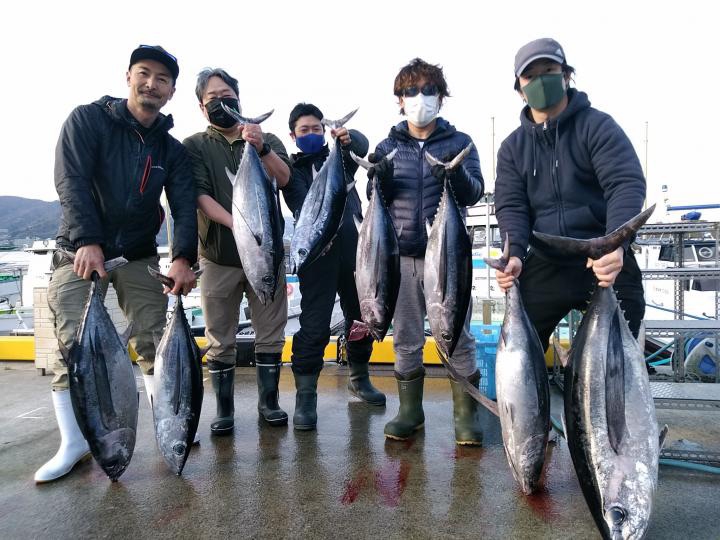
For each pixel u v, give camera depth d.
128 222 2.82
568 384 2.04
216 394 3.23
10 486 2.54
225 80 3.21
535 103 2.47
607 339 1.96
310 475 2.56
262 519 2.14
